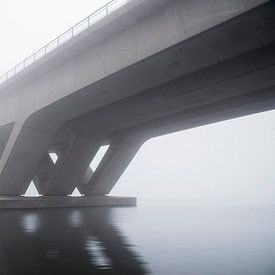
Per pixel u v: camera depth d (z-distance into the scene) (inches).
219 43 674.2
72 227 687.7
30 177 1295.5
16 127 1216.2
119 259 380.5
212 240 523.5
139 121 1311.5
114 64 815.7
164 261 370.3
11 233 598.2
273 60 754.8
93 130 1355.8
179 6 677.3
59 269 334.3
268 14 573.6
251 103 1055.6
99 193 1566.2
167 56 728.3
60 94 1003.9
